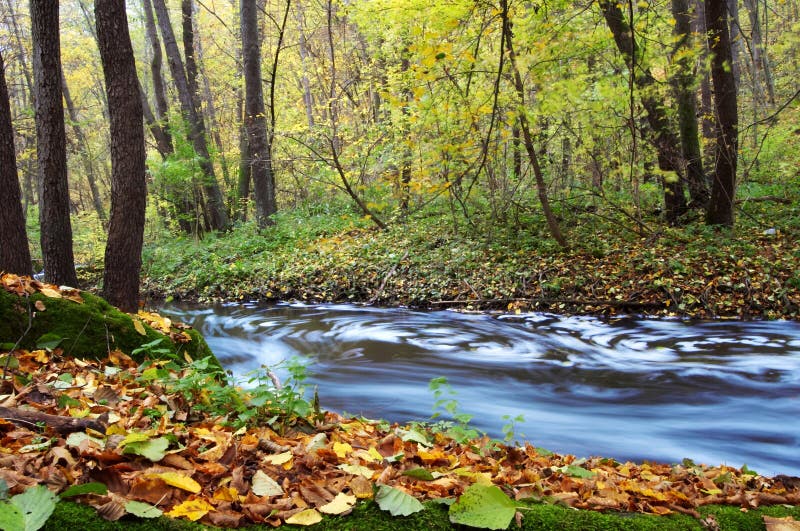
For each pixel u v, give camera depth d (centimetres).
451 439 414
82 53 3616
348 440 353
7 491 194
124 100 793
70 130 3164
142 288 1641
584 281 1098
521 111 854
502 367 801
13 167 755
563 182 1397
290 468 265
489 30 768
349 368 809
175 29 4003
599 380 730
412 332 1009
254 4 1753
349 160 1625
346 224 1731
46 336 466
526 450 401
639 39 988
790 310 927
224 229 2177
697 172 1329
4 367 406
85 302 515
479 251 1285
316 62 2311
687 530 233
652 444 521
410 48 708
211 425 350
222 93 3369
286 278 1423
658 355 818
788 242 1102
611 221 1291
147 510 200
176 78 2111
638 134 1202
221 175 2938
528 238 1292
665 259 1102
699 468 393
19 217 761
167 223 2388
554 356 846
